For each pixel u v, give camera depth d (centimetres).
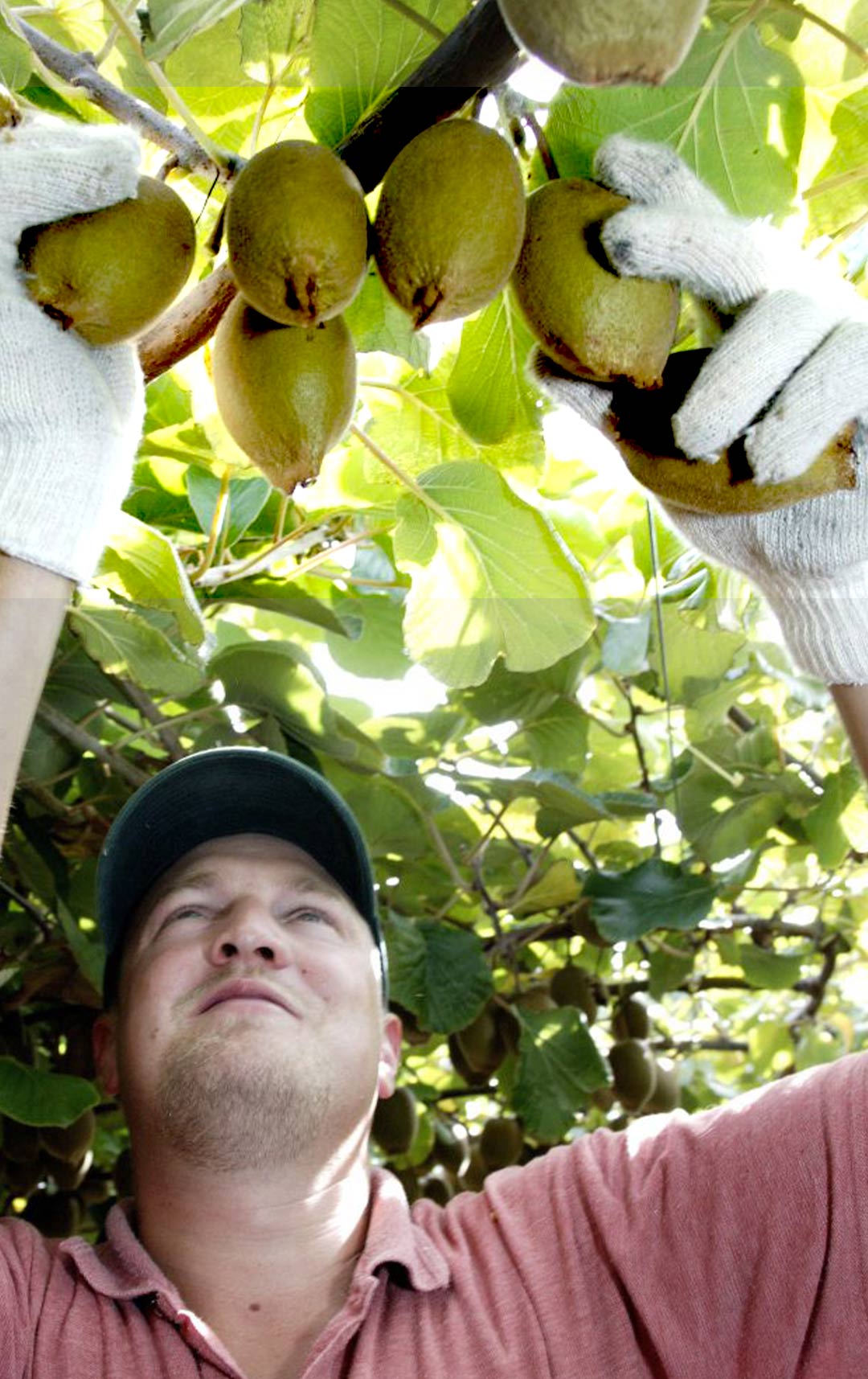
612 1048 151
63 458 51
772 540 55
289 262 47
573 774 137
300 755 122
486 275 48
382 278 49
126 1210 74
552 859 146
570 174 60
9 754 51
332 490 101
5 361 50
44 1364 62
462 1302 66
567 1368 63
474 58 52
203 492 100
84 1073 133
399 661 130
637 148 50
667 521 58
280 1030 69
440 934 135
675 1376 63
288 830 83
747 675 133
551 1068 141
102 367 53
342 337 51
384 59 59
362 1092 71
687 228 48
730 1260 65
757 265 49
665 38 40
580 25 39
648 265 48
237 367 51
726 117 62
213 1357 62
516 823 148
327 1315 68
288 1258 69
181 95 68
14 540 50
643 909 130
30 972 128
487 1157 151
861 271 76
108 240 48
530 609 81
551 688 128
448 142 48
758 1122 68
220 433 87
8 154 48
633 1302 65
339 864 83
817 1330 63
